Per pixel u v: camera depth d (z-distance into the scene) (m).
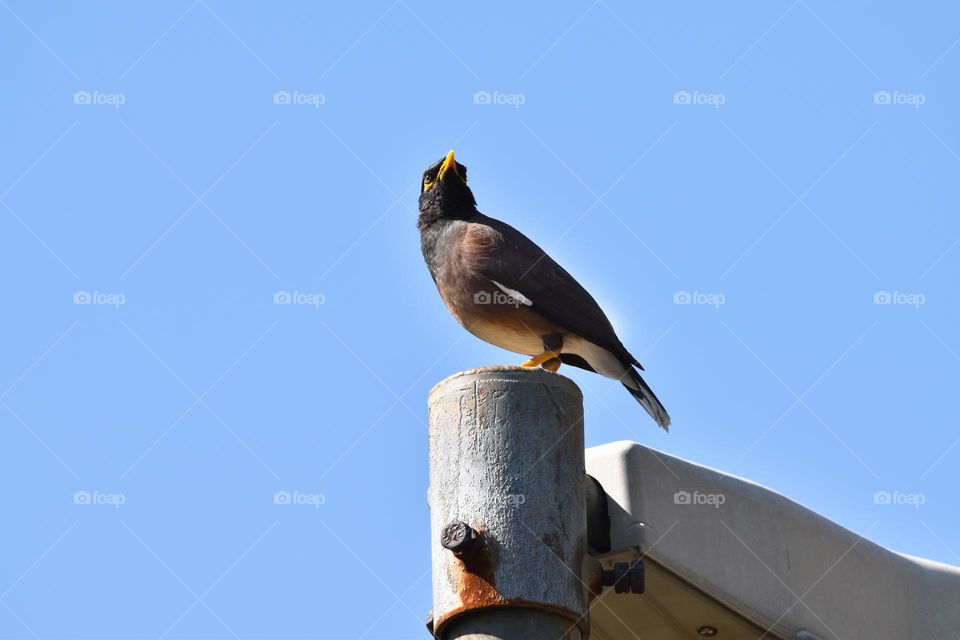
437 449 10.47
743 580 12.08
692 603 12.00
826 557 12.88
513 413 10.34
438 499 10.32
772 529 12.46
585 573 10.20
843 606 12.84
